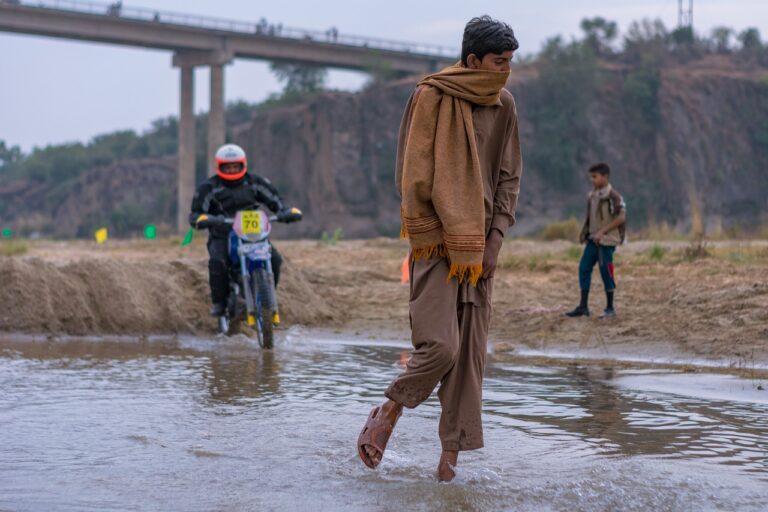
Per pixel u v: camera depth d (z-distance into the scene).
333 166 88.81
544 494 3.77
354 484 3.94
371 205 87.75
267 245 8.77
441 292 3.94
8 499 3.67
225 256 9.01
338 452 4.48
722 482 3.92
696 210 25.70
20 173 153.75
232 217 8.94
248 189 8.96
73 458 4.33
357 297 11.98
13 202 137.50
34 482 3.92
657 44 102.81
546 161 88.81
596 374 7.06
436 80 3.97
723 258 14.89
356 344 9.13
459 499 3.71
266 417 5.29
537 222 84.44
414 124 3.96
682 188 87.69
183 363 7.55
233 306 9.10
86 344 8.78
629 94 92.88
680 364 7.62
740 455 4.43
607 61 102.94
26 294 9.49
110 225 111.75
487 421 5.25
